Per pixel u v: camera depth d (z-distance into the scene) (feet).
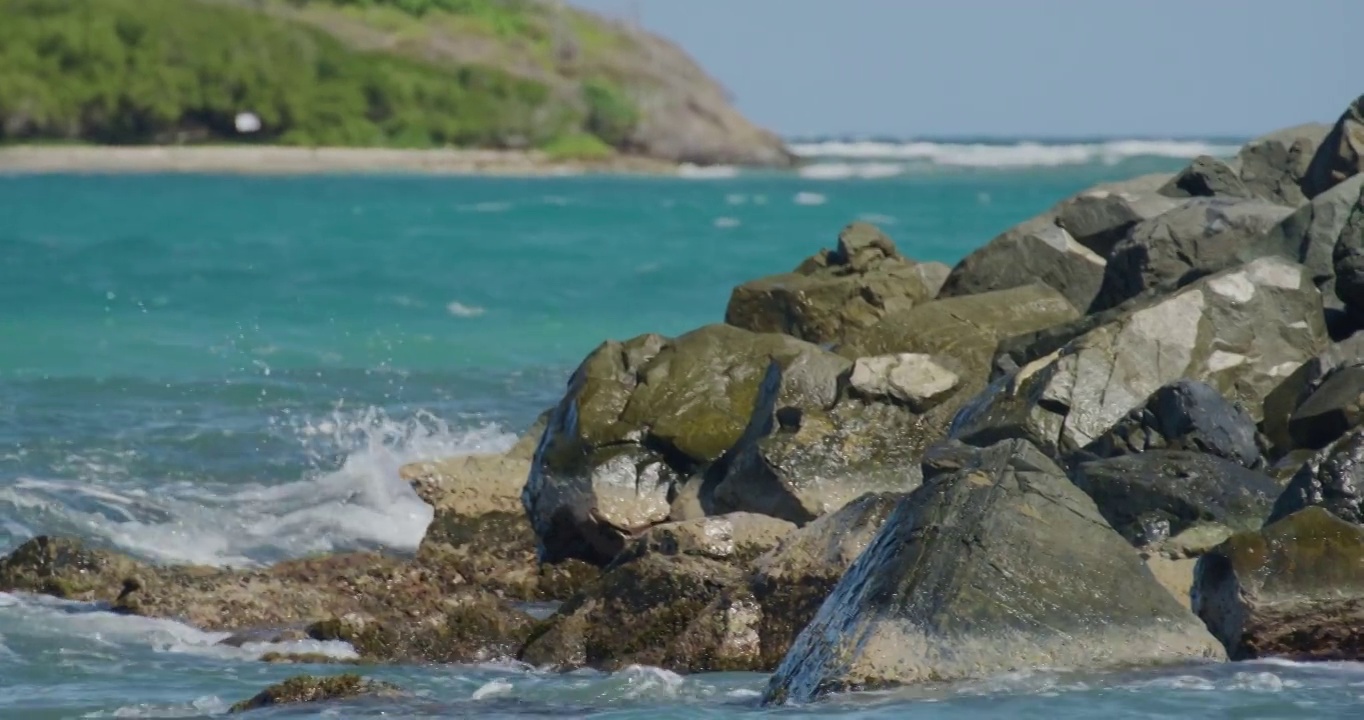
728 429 170.50
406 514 186.70
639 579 135.74
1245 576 118.11
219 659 133.18
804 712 106.93
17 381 254.27
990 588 113.39
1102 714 104.17
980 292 202.59
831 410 164.76
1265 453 153.07
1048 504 117.39
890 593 113.70
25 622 141.28
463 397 249.96
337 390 252.42
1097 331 160.86
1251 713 104.32
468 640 136.98
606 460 169.58
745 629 128.88
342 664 132.67
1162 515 137.08
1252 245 178.91
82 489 190.08
